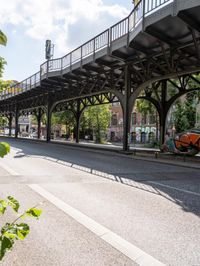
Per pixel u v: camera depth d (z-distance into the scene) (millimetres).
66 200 7109
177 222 5613
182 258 3986
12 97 48375
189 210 6535
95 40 22734
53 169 12805
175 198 7738
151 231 5062
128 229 5129
